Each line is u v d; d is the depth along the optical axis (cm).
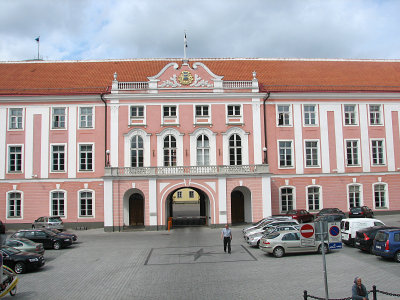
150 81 4066
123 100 4059
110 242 3094
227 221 3759
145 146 4028
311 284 1702
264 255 2405
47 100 4053
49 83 4244
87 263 2314
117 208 3741
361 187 4250
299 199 4166
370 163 4281
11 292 1642
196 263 2214
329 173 4212
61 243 2830
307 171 4194
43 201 3994
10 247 2194
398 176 4309
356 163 4288
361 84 4403
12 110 4056
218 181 3788
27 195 3984
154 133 4041
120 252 2633
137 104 4059
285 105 4228
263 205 3788
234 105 4141
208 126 4078
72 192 4003
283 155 4188
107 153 3838
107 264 2264
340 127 4272
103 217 3978
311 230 1417
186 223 4244
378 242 2141
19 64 4694
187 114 4078
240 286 1702
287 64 4828
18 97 4012
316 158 4241
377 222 2594
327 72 4653
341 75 4591
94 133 4050
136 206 4138
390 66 4894
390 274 1833
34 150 4025
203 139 4081
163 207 3762
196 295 1584
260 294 1575
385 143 4322
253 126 4125
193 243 2928
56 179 4000
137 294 1627
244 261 2238
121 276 1956
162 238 3238
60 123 4075
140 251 2648
